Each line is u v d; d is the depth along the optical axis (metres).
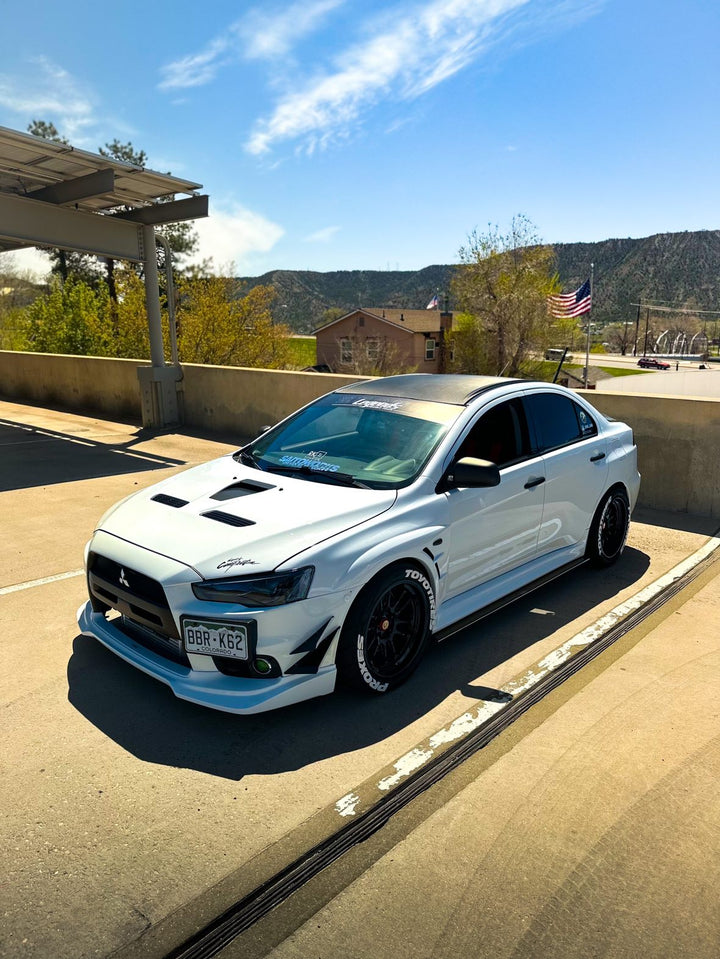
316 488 3.62
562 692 3.45
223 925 2.05
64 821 2.48
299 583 2.93
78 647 3.83
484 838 2.43
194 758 2.86
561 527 4.59
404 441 3.92
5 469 8.66
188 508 3.52
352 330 53.59
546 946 2.00
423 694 3.41
